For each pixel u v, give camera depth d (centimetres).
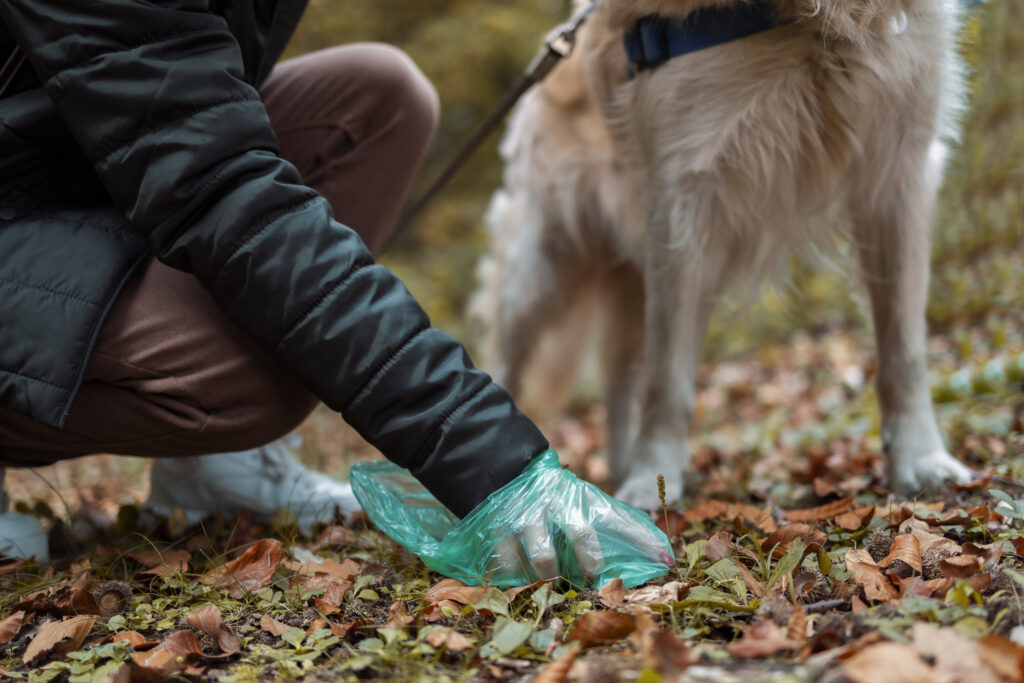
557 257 311
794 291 256
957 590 118
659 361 221
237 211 141
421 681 114
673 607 130
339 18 957
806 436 321
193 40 144
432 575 166
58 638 137
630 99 224
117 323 158
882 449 216
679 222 214
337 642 135
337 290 142
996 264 454
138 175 142
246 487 213
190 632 133
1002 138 493
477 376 145
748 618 129
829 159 211
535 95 305
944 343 403
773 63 197
